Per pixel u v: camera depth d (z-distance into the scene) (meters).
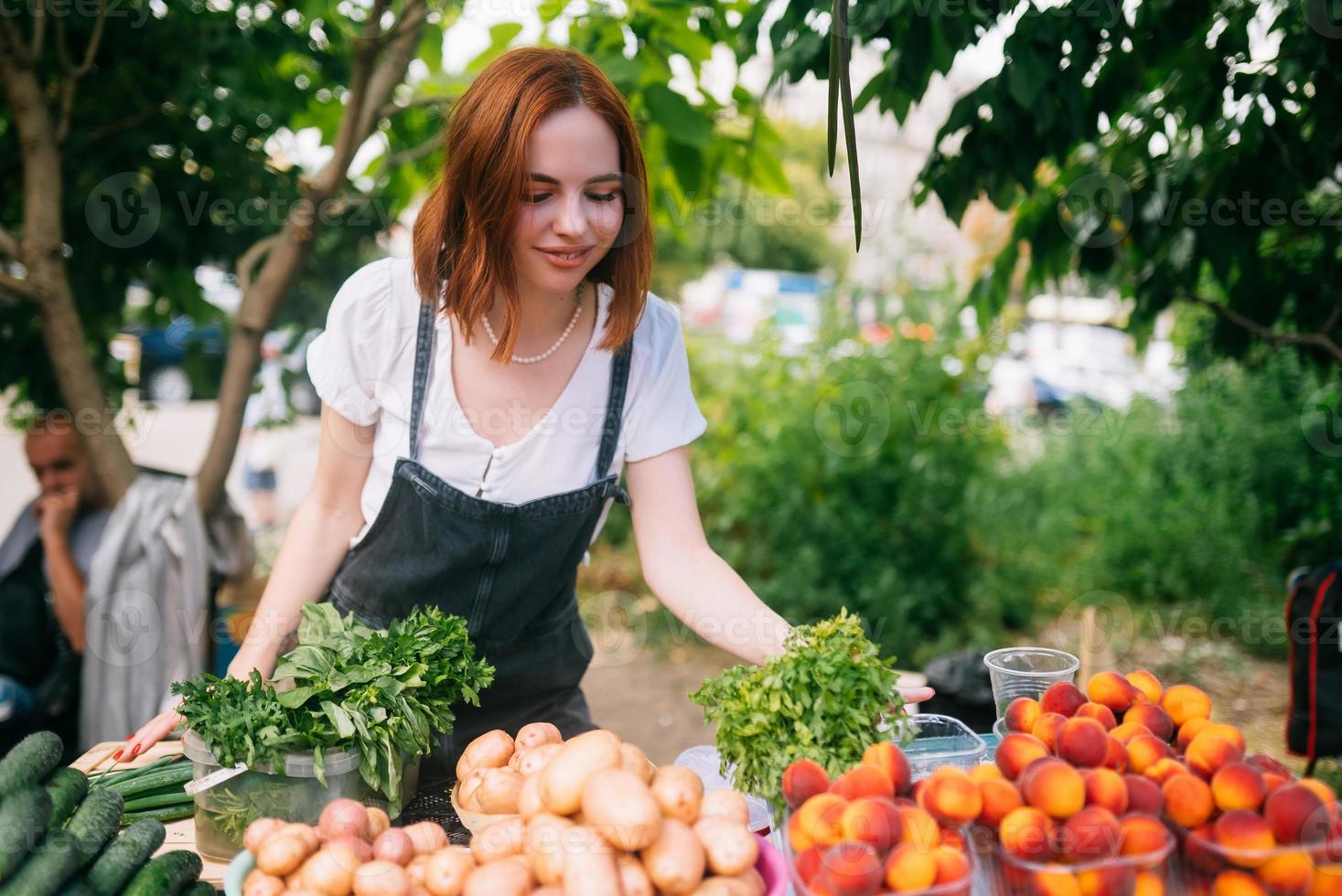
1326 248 3.10
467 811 1.51
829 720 1.43
